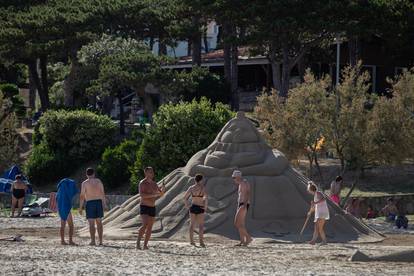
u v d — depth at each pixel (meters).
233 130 38.31
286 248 30.72
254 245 32.22
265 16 63.75
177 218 35.97
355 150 51.12
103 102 82.12
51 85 106.56
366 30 63.88
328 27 62.56
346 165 52.91
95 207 30.61
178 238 35.09
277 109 52.06
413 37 70.56
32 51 76.88
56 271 21.61
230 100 78.19
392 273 22.05
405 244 34.72
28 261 23.94
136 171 59.19
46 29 76.06
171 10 79.62
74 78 81.00
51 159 67.75
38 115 85.62
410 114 52.56
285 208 36.47
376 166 56.47
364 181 60.44
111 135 69.56
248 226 35.75
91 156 68.94
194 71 76.19
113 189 63.75
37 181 67.94
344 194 56.78
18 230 40.09
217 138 38.62
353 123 51.16
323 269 22.77
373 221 49.03
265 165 37.28
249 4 64.44
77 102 90.44
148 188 29.33
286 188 36.91
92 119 69.00
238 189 35.22
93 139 68.81
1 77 110.31
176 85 70.94
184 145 57.84
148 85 73.12
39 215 49.53
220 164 37.31
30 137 77.50
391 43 68.62
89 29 78.31
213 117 58.66
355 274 21.62
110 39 77.81
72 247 29.22
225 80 77.94
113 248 29.09
